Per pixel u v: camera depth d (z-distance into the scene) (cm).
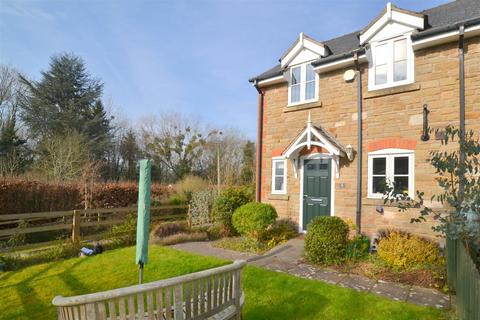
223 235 1002
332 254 642
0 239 960
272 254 739
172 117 3700
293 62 1013
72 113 2950
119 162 3409
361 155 830
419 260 588
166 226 1000
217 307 325
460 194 389
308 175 939
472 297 312
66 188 1273
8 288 543
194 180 2012
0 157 2238
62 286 552
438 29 698
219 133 3688
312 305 446
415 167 740
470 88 688
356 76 859
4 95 2600
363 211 812
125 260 712
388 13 797
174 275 600
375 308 432
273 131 1050
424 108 736
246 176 2862
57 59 3103
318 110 937
